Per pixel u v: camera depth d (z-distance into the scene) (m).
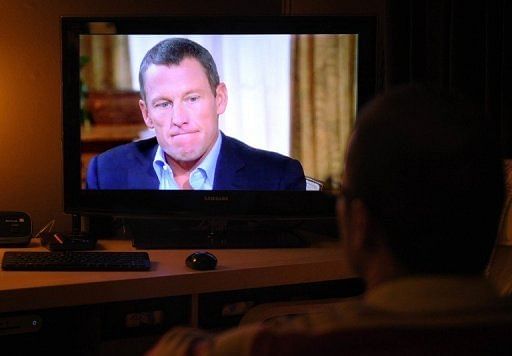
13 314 1.58
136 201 2.02
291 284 1.93
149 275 1.61
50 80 2.16
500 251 1.58
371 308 0.62
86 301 1.54
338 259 1.82
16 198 2.16
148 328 1.84
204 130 2.00
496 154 0.63
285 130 2.03
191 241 2.00
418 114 0.63
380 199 0.63
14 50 2.11
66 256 1.71
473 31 1.89
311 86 2.02
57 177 2.21
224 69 1.99
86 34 1.95
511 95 1.81
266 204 2.05
